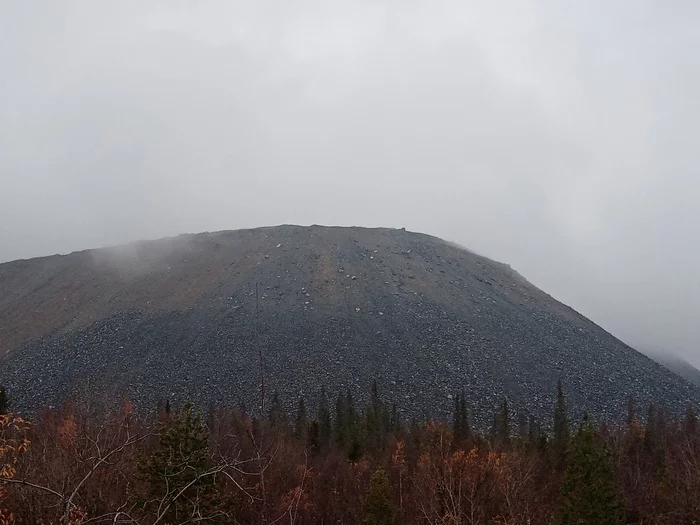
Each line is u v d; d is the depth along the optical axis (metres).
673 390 122.44
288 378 103.38
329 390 98.25
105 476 15.24
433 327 134.00
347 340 124.06
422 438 53.31
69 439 15.88
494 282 184.12
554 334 145.38
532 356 126.31
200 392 95.25
